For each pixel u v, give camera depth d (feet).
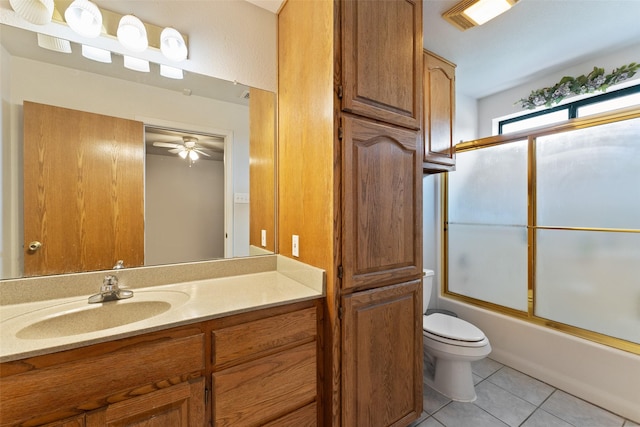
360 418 4.07
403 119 4.49
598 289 5.86
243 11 5.14
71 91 3.94
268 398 3.54
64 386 2.49
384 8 4.27
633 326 5.43
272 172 5.43
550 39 6.26
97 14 4.01
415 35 4.70
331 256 3.84
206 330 3.18
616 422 5.05
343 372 3.89
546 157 6.67
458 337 5.63
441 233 8.84
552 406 5.49
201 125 4.89
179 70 4.67
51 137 3.82
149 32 4.42
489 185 7.75
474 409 5.41
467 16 5.44
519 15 5.49
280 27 5.29
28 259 3.67
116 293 3.76
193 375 3.10
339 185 3.83
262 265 5.27
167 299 3.80
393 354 4.46
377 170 4.20
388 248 4.36
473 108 9.35
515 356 6.84
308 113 4.33
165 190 4.63
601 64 6.93
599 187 5.88
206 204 4.94
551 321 6.48
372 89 4.11
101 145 4.14
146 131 4.47
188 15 4.70
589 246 6.00
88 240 4.03
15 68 3.63
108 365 2.66
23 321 3.04
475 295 8.06
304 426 3.82
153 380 2.87
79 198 3.99
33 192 3.71
